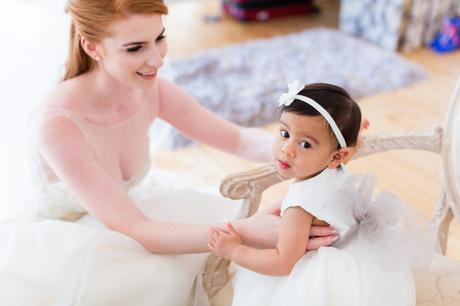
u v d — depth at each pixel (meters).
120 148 1.15
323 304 0.80
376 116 2.63
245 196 0.99
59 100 1.03
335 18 4.07
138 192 1.38
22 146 1.18
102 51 0.96
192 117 1.25
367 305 0.80
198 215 1.24
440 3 3.32
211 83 2.97
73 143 1.00
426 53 3.38
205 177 2.20
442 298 0.96
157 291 1.00
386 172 2.17
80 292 0.93
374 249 0.88
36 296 0.95
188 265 1.06
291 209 0.87
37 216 1.20
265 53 3.39
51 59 1.17
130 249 1.00
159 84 1.22
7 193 1.22
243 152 1.27
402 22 3.33
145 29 0.91
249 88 2.91
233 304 0.96
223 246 0.90
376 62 3.21
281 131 0.86
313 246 0.88
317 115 0.82
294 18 4.08
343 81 2.96
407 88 2.91
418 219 0.93
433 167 2.20
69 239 0.98
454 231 1.69
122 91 1.08
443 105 2.72
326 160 0.85
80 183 1.00
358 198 0.90
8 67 1.15
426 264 0.92
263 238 0.91
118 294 0.96
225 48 3.50
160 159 2.32
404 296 0.85
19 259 0.97
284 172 0.88
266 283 0.92
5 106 1.16
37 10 1.13
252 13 3.98
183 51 3.51
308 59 3.28
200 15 4.15
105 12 0.89
